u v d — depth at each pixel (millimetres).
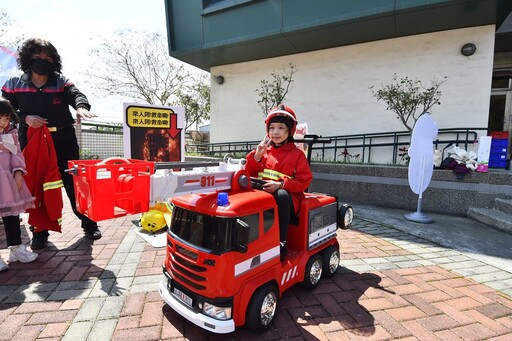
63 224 4855
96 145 11031
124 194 1896
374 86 8102
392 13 6410
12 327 2295
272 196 2445
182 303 2295
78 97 3570
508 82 8727
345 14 6777
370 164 7227
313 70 8906
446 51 7266
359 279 3266
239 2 7879
